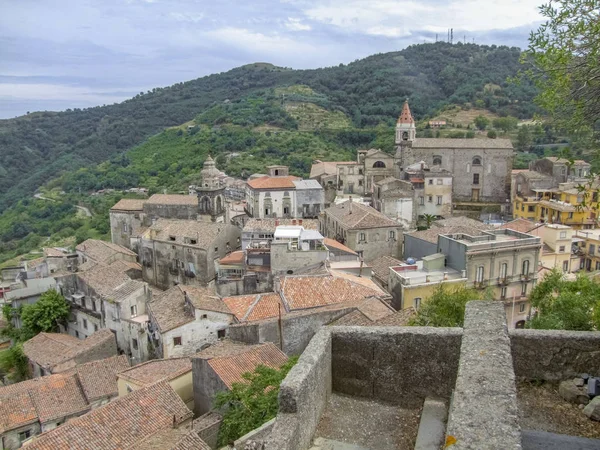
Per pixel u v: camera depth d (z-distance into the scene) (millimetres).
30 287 67500
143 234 71062
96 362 42312
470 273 49156
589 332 12859
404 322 36219
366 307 40656
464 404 8008
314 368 11578
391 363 12969
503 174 96500
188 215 79438
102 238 100688
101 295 53219
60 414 37188
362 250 65500
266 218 73312
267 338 37906
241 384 28141
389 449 11266
